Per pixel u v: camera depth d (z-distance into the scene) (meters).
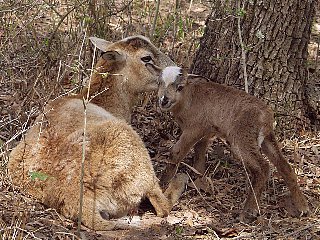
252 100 8.51
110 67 9.32
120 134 7.95
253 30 9.88
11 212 7.68
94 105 8.88
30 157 8.08
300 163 9.50
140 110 10.79
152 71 9.38
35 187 8.00
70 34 11.38
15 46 11.23
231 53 9.98
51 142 8.06
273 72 10.01
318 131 10.48
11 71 10.60
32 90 9.90
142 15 12.62
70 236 7.39
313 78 11.85
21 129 8.72
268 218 8.34
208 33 10.23
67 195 7.73
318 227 8.05
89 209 7.64
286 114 10.18
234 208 8.55
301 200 8.37
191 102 8.75
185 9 14.66
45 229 7.53
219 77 10.07
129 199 7.94
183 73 8.70
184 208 8.46
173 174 8.79
